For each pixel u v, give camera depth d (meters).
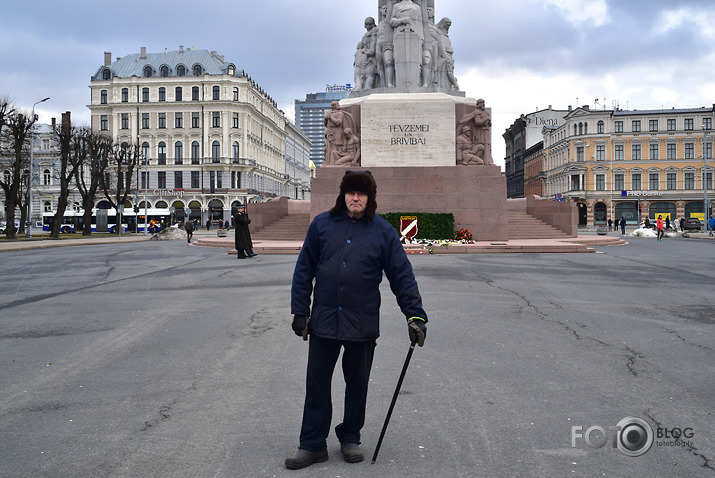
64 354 7.00
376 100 24.61
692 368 6.20
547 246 21.05
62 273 16.69
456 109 25.05
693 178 80.69
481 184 23.92
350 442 4.10
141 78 85.06
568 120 84.44
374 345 4.18
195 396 5.39
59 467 3.93
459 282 12.70
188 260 20.20
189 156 85.12
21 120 46.59
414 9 26.00
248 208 28.31
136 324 8.74
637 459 4.01
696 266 16.61
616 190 82.38
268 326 8.45
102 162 60.22
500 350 6.97
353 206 4.03
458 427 4.59
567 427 4.57
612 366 6.28
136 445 4.29
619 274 14.39
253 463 3.98
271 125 101.12
